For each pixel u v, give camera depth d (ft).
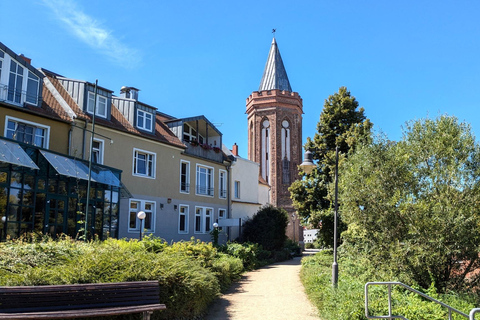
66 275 28.27
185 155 93.50
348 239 49.96
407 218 42.96
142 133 80.79
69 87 71.67
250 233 105.40
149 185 81.56
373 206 44.57
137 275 30.22
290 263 93.91
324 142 88.28
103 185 63.72
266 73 208.95
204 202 99.04
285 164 194.29
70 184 57.16
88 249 34.78
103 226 62.95
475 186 41.32
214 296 40.40
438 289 41.55
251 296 45.93
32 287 23.16
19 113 58.80
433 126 45.57
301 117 206.59
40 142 62.18
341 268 55.72
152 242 46.06
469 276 43.06
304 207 84.79
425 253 40.19
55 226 54.13
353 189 45.70
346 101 88.74
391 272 42.14
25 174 50.42
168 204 86.22
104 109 74.13
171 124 95.14
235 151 152.15
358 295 32.68
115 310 24.34
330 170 82.43
